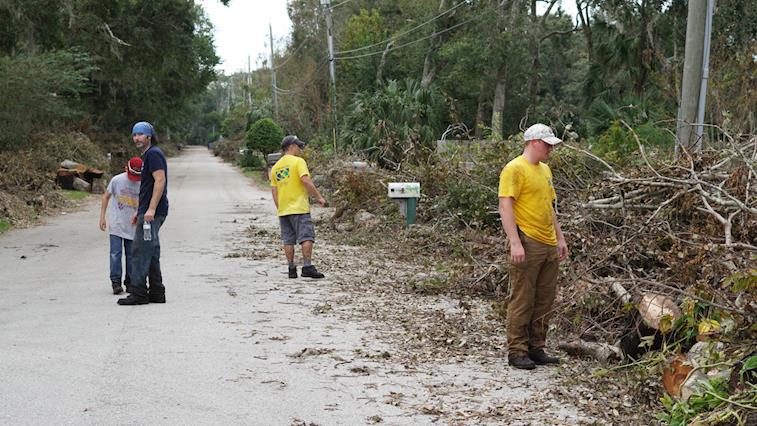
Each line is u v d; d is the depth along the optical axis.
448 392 5.51
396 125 26.39
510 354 6.18
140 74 37.53
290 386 5.61
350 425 4.84
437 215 13.55
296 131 51.78
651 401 5.24
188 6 33.19
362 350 6.61
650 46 33.59
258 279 10.20
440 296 9.08
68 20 25.95
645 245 7.36
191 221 18.12
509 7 43.66
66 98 34.06
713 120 13.56
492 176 12.89
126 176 9.08
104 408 5.07
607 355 6.10
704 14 11.82
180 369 5.98
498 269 8.81
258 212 20.70
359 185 15.80
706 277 5.89
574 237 7.77
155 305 8.41
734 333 5.23
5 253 12.53
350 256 12.35
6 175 21.25
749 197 7.28
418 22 46.66
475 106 49.75
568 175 10.74
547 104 50.34
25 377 5.70
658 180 8.22
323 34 65.62
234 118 80.81
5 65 24.77
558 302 6.89
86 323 7.47
